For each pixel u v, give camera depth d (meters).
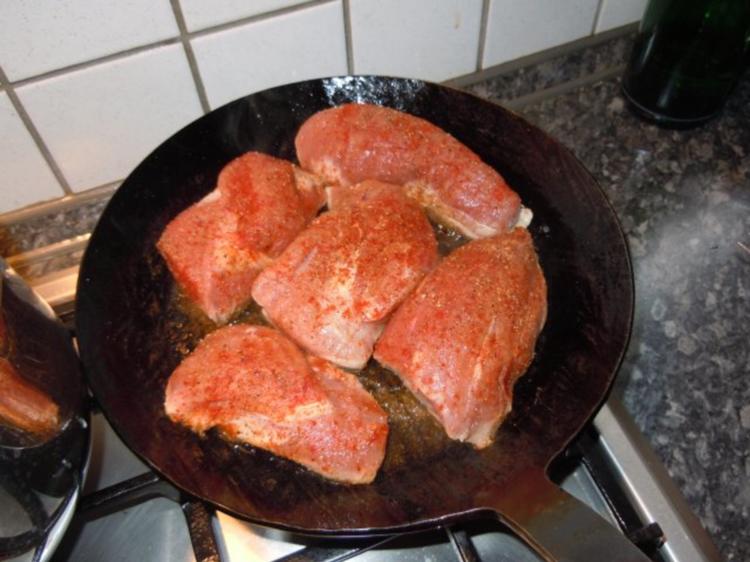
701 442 0.39
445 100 0.45
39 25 0.36
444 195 0.42
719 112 0.53
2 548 0.30
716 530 0.36
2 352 0.30
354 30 0.43
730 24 0.46
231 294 0.39
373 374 0.38
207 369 0.35
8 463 0.29
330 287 0.37
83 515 0.34
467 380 0.34
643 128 0.52
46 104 0.39
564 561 0.27
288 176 0.42
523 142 0.43
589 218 0.40
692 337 0.43
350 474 0.33
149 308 0.39
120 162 0.44
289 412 0.34
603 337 0.36
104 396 0.34
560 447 0.32
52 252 0.44
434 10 0.44
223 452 0.34
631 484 0.35
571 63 0.52
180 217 0.40
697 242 0.47
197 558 0.32
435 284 0.37
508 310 0.36
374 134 0.42
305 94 0.44
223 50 0.41
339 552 0.33
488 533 0.34
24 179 0.42
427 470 0.34
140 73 0.40
